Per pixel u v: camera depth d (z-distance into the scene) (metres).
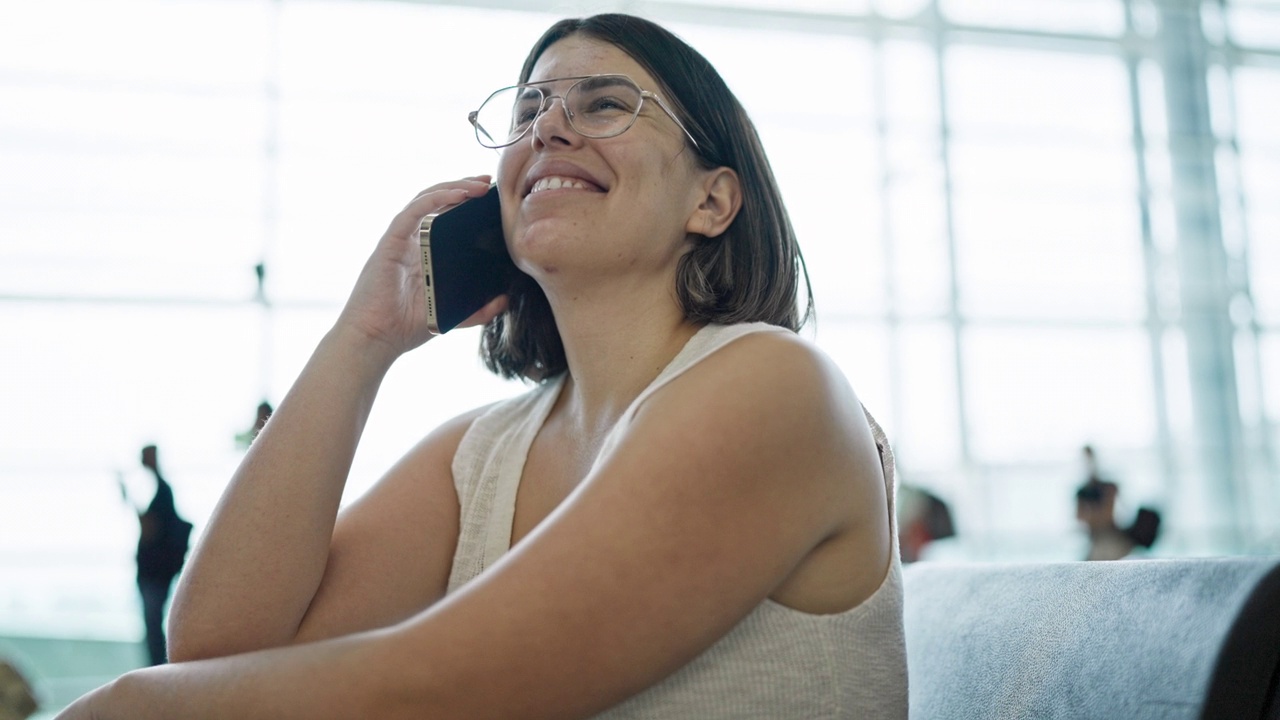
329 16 7.89
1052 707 0.83
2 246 7.16
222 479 7.20
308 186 7.70
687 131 1.17
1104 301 9.30
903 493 5.79
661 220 1.14
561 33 1.26
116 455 7.11
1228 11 10.05
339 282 7.63
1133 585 0.81
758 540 0.85
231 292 7.46
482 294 1.32
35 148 7.31
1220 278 9.59
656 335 1.15
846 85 9.01
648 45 1.19
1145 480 9.16
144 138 7.49
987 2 9.40
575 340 1.18
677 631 0.81
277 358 7.47
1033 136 9.37
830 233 8.82
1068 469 8.91
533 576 0.80
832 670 0.93
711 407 0.87
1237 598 0.70
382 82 7.92
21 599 6.86
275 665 0.84
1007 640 0.92
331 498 1.14
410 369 7.29
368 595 1.17
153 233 7.41
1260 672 0.67
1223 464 9.38
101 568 6.98
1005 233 9.17
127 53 7.55
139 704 0.91
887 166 8.98
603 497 0.83
